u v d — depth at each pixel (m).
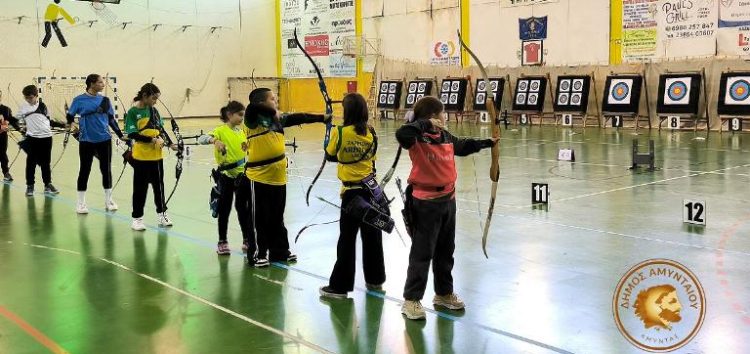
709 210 6.86
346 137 4.33
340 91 24.58
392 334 3.79
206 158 12.71
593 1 17.48
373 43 23.16
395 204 7.55
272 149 5.05
